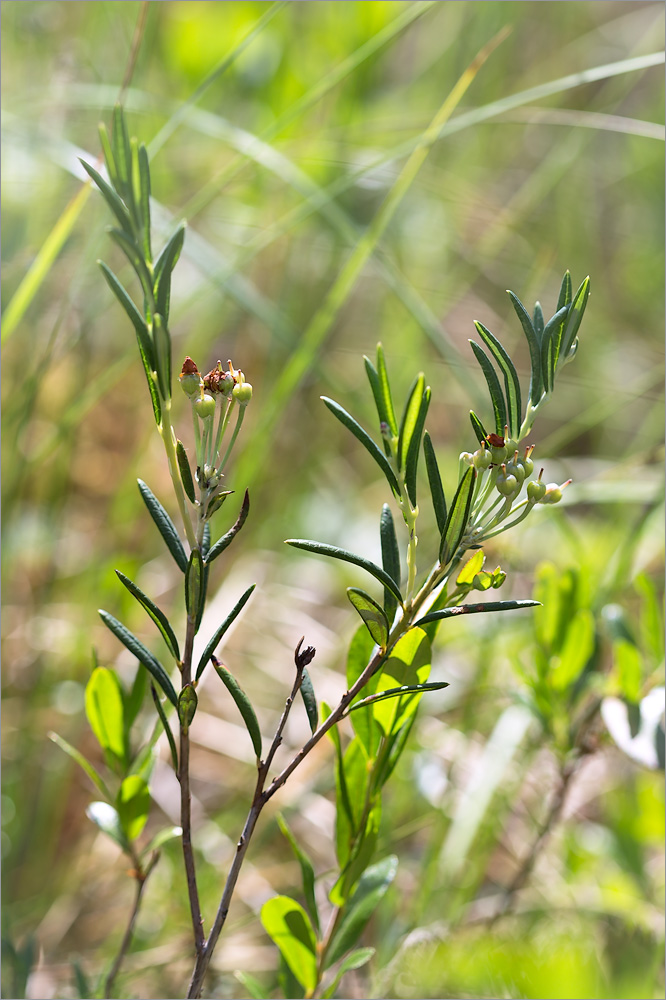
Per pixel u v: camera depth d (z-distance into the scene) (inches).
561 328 20.6
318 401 52.4
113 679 23.9
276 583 50.3
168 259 20.6
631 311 66.1
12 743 38.0
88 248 38.2
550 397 20.6
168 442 20.4
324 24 51.4
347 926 23.0
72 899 35.5
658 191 68.1
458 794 35.2
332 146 46.9
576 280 63.4
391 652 21.2
